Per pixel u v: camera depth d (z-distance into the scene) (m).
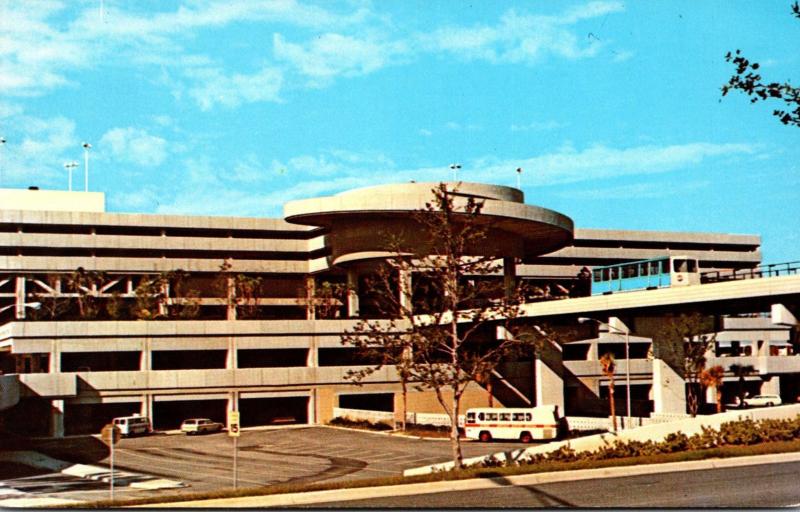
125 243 114.19
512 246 88.31
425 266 38.78
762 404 98.69
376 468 49.44
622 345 118.06
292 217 85.88
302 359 92.56
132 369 86.50
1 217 109.38
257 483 43.72
